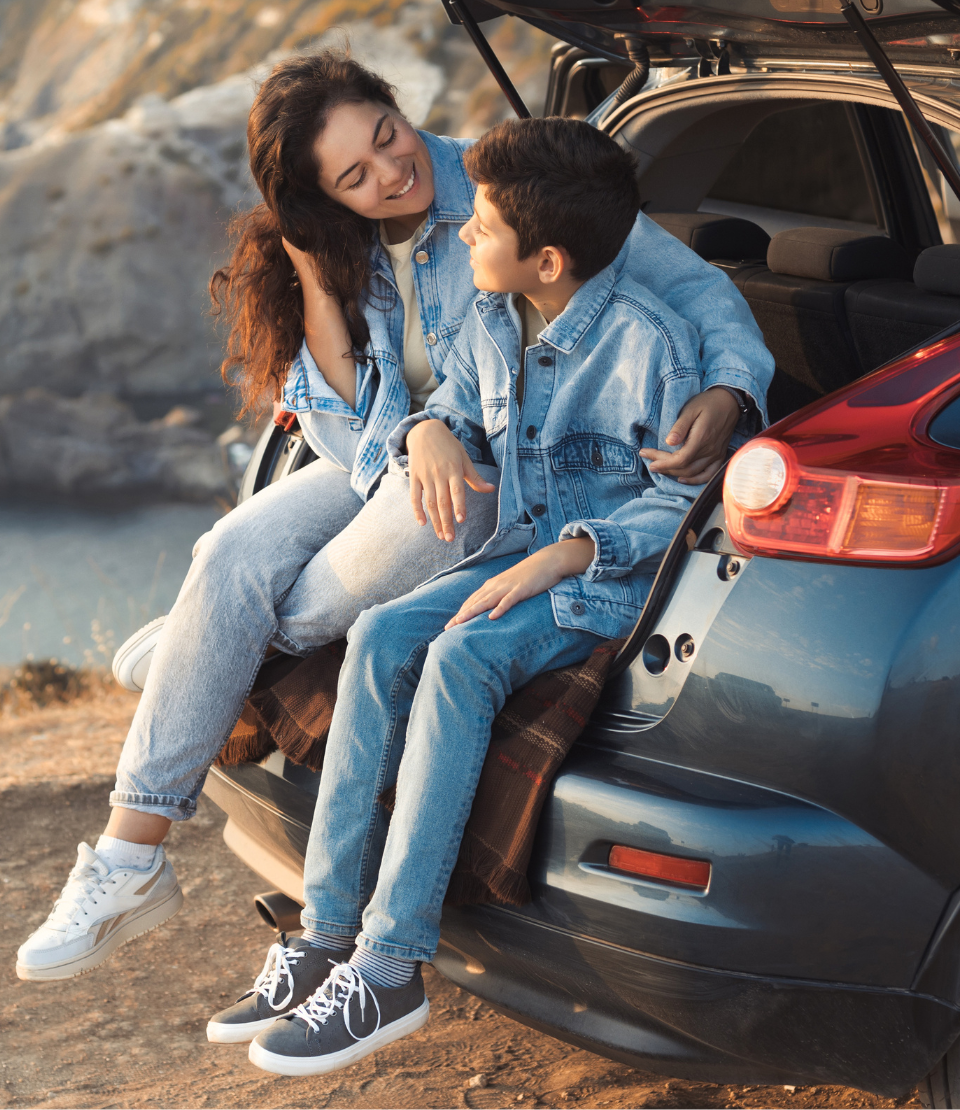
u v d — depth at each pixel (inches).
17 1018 106.5
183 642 88.8
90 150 1850.4
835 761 64.5
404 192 93.9
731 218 117.0
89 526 1380.4
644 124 122.9
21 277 1747.0
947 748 63.6
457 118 1579.7
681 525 72.6
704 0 99.7
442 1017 104.9
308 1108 91.4
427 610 81.8
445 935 79.5
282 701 87.8
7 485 1508.4
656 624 72.4
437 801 74.7
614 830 68.4
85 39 2180.1
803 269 103.0
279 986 79.7
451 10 106.7
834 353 102.3
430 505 85.9
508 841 72.1
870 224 147.6
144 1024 105.5
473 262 87.5
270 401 106.5
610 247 85.4
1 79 2228.1
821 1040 67.0
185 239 1744.6
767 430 69.7
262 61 1958.7
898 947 64.7
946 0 76.4
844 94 100.8
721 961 65.5
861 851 64.1
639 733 71.5
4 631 960.9
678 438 82.2
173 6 2122.3
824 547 65.4
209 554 90.0
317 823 80.9
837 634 64.8
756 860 64.6
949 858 64.3
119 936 90.7
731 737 67.5
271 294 99.8
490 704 75.7
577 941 70.3
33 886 130.5
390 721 79.9
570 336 85.9
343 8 1847.9
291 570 91.4
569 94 151.6
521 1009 77.6
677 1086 92.3
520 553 88.0
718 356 86.6
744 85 111.3
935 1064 68.1
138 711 90.0
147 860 90.8
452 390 93.7
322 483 97.0
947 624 63.6
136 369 1665.8
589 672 74.4
